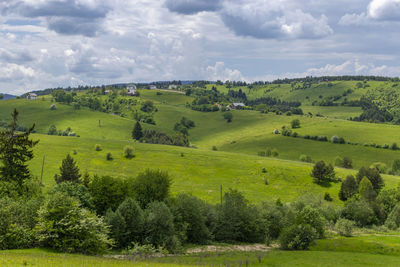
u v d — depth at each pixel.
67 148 164.62
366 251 69.38
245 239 78.44
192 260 52.31
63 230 42.03
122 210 61.53
